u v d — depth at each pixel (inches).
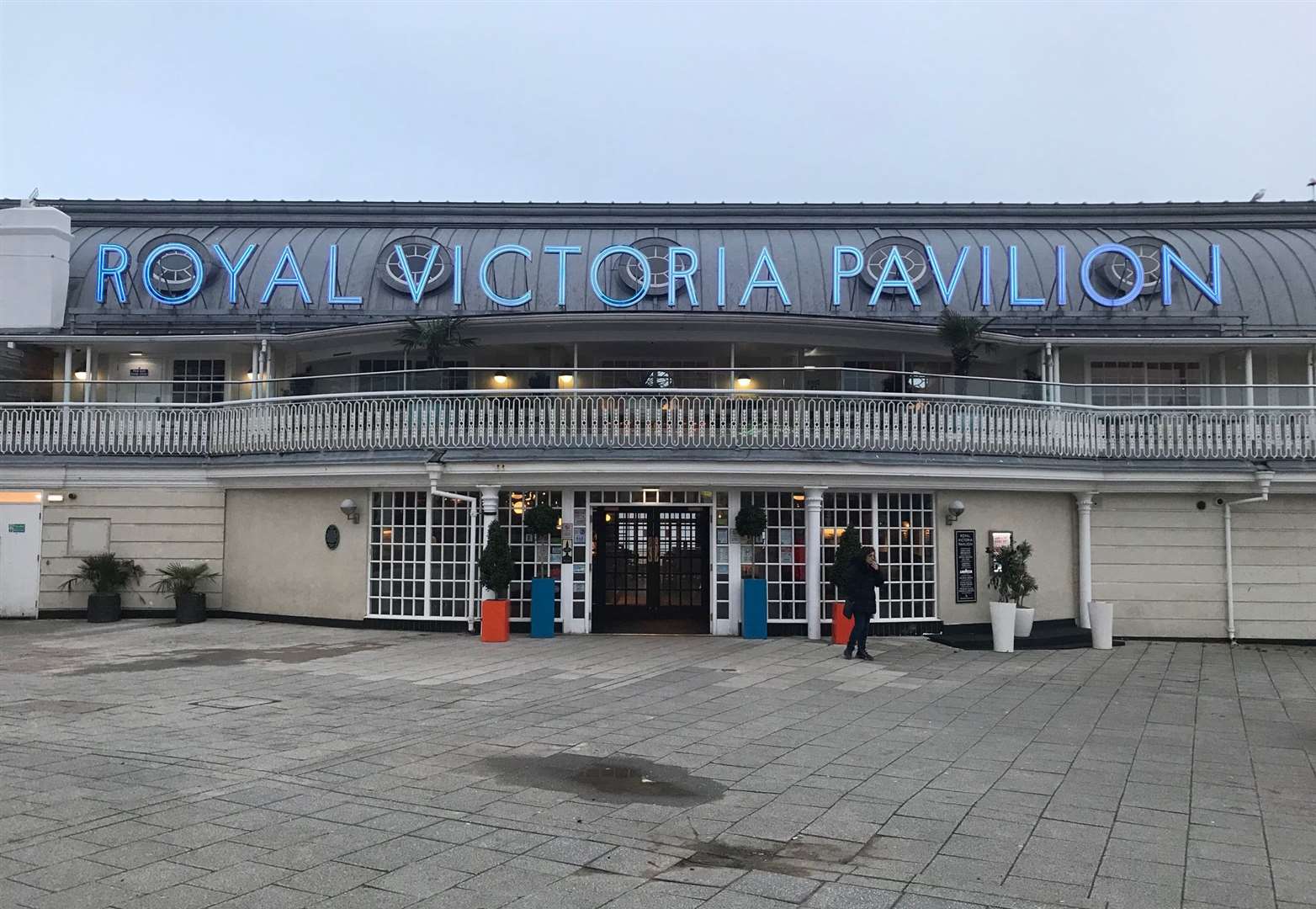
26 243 812.6
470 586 674.8
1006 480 679.7
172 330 807.1
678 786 296.4
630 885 214.7
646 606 728.3
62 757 322.0
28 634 660.1
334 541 705.6
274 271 841.5
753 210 936.3
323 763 316.5
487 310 820.6
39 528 749.9
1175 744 369.1
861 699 450.9
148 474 747.4
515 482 647.8
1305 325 807.1
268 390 761.6
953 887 216.5
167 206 933.8
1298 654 645.3
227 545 749.3
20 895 204.2
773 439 644.1
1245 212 923.4
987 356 813.2
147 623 721.0
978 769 323.6
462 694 447.2
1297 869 231.3
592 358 805.2
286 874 218.4
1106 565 714.8
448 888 211.5
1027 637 659.4
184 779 295.3
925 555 690.8
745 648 608.4
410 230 911.7
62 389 756.6
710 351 804.6
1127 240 842.8
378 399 672.4
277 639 638.5
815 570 652.7
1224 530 709.9
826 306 828.0
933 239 892.6
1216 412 708.0
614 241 884.0
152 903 200.7
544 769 313.3
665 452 636.7
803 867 228.2
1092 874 225.6
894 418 658.2
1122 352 807.1
